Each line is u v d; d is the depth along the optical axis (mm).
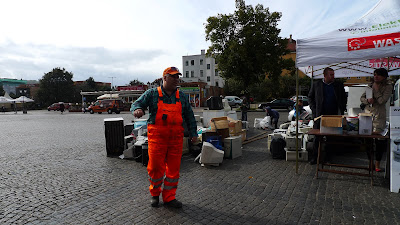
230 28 28828
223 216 3303
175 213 3404
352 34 4289
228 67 28531
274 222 3127
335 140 5809
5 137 11539
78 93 71500
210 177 4941
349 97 8969
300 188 4250
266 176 4926
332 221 3119
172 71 3318
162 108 3330
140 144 6281
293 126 7477
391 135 3953
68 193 4234
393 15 4102
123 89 51625
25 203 3840
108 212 3467
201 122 10312
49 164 6297
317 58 4465
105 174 5324
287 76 42031
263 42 28328
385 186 4238
